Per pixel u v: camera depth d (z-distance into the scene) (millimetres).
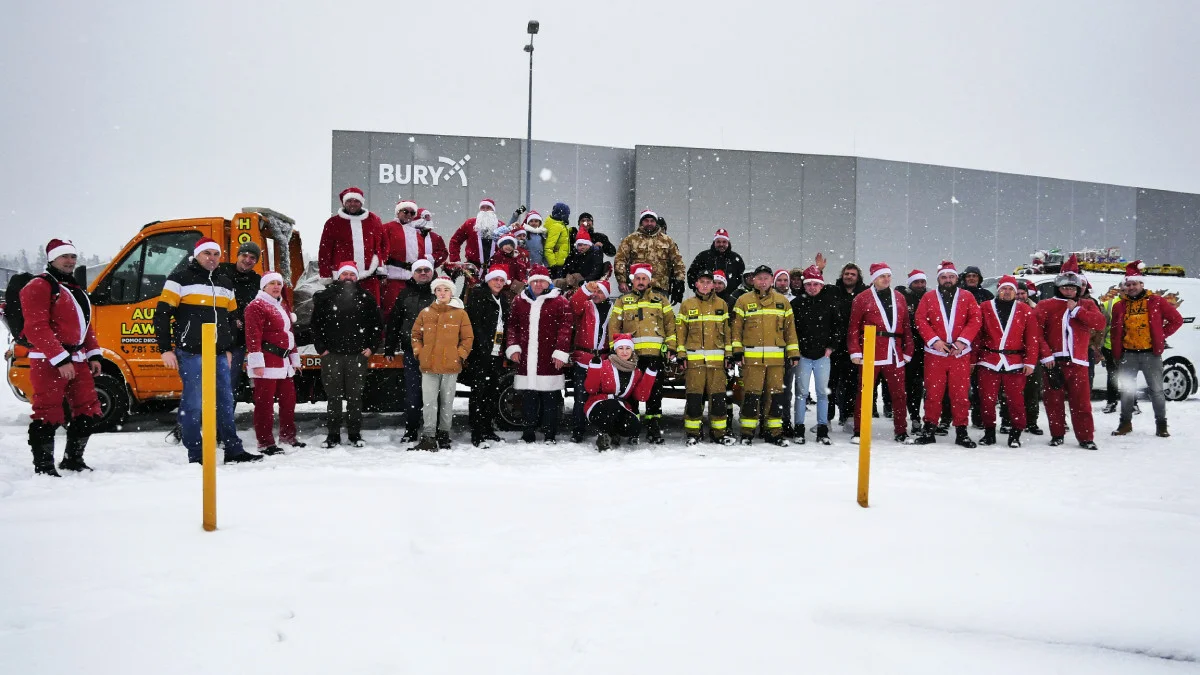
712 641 2980
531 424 8414
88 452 7301
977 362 8672
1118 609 3270
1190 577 3602
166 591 3428
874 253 28484
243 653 2842
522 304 8383
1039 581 3545
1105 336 11016
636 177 26969
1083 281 8430
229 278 7324
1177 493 5637
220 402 6961
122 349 8766
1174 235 32469
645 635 3031
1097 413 11547
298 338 8914
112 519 4410
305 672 2717
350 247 8633
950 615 3219
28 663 2738
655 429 8398
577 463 6898
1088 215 31406
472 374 8281
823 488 5188
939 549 3930
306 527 4355
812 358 8484
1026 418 9617
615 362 7754
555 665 2783
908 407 9273
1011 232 30344
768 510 4613
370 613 3238
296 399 8914
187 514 4531
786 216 27656
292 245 10008
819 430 8523
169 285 6758
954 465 6949
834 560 3785
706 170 27219
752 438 8555
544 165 27094
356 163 26203
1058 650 2988
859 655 2891
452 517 4625
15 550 3895
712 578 3604
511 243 8758
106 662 2758
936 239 29344
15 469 6273
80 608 3230
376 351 8719
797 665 2801
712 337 8273
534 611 3273
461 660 2822
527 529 4414
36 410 6082
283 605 3297
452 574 3707
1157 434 9258
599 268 9891
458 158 26547
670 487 5348
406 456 7324
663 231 9430
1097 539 4113
